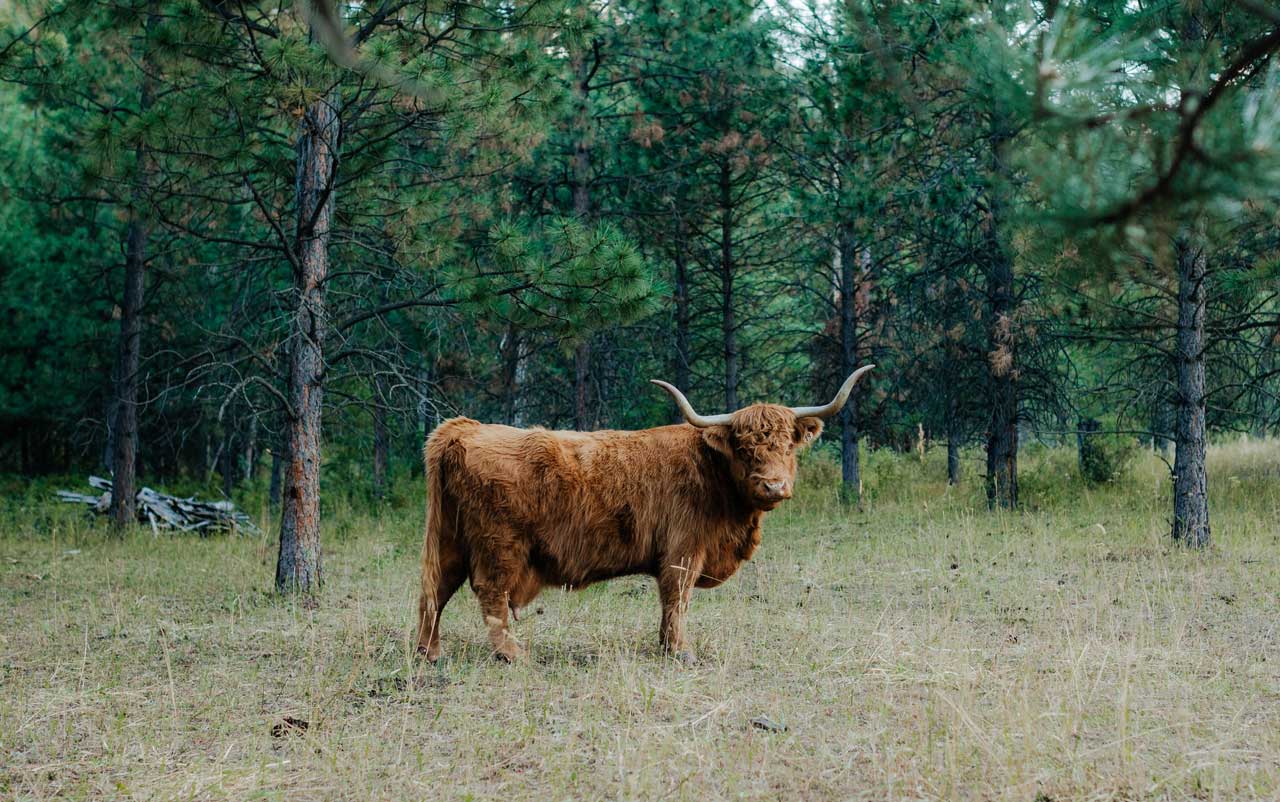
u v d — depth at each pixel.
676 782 4.69
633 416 20.55
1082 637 7.34
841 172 16.17
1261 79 3.21
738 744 5.25
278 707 6.08
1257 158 2.96
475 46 10.02
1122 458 18.58
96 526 16.30
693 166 18.05
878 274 18.27
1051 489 16.94
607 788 4.67
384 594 10.15
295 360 10.18
